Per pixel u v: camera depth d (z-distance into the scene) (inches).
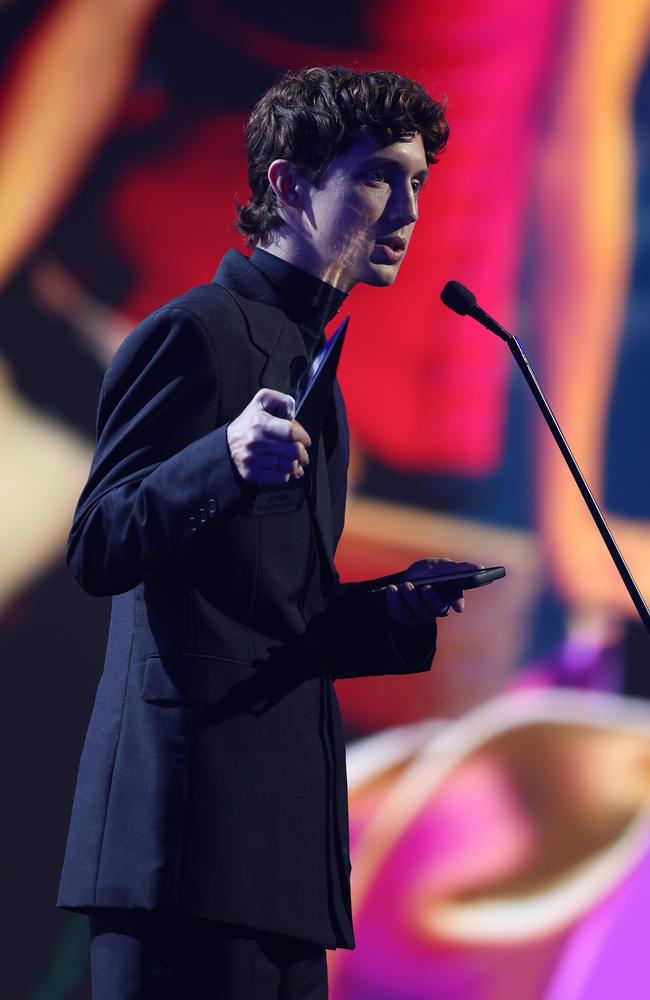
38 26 426.6
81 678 396.2
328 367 130.8
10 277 414.6
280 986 145.5
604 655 401.4
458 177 426.0
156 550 137.3
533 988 378.0
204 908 135.0
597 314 419.8
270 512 137.2
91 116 423.5
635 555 406.6
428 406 414.6
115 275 417.1
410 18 427.8
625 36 430.9
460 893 383.9
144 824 138.3
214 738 141.6
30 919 379.2
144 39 426.6
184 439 147.5
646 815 390.0
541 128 427.5
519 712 398.0
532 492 410.9
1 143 420.5
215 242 417.7
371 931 380.8
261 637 150.2
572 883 385.7
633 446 411.8
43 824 386.0
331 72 173.3
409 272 421.4
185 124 422.9
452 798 390.9
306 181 168.7
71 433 410.0
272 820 142.5
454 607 160.7
